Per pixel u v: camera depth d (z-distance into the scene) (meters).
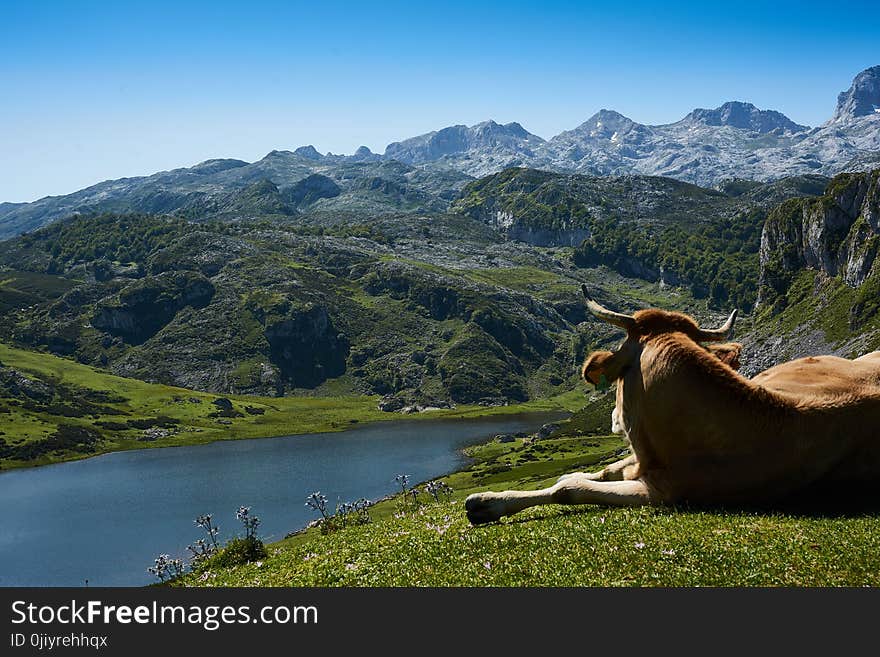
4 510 151.62
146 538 124.62
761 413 10.96
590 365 12.16
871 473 11.42
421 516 17.53
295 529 121.38
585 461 147.75
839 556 9.35
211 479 176.38
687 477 11.54
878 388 11.73
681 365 11.23
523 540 11.38
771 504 11.34
